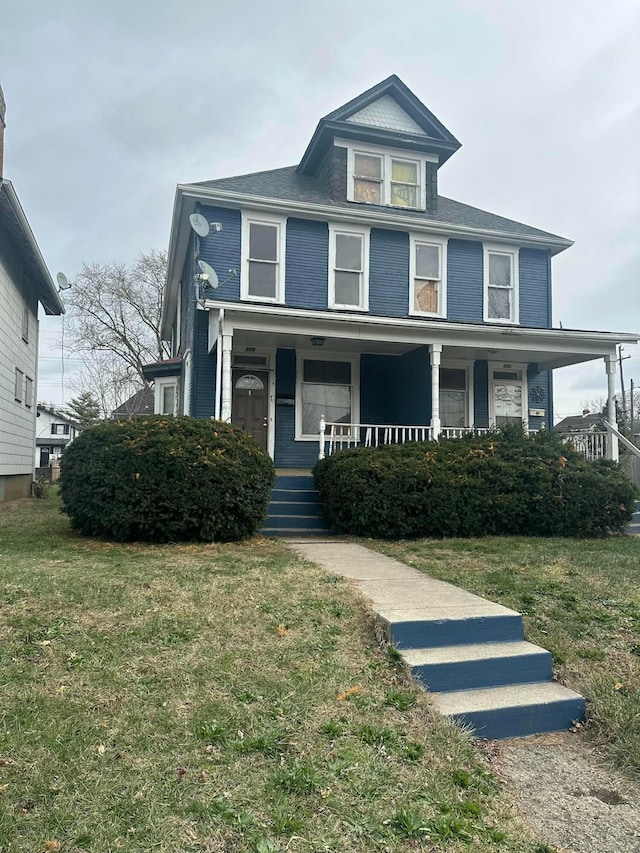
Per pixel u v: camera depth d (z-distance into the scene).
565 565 6.70
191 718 3.13
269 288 12.58
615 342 12.12
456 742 3.20
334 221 13.01
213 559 6.52
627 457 13.66
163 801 2.48
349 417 13.47
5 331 12.58
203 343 12.27
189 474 7.51
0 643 3.79
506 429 10.13
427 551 7.43
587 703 3.77
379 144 13.66
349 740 3.09
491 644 4.35
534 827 2.65
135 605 4.63
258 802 2.53
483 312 13.93
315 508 9.60
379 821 2.49
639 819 2.75
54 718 3.02
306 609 4.74
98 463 7.54
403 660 3.94
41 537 7.85
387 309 13.23
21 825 2.27
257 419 12.73
